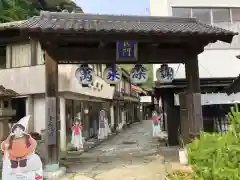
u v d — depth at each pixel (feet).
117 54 28.45
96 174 28.71
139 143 58.23
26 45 49.06
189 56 30.76
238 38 46.34
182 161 31.40
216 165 9.30
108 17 31.40
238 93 36.73
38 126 48.73
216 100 37.58
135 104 158.30
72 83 46.37
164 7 45.83
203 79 44.06
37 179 23.70
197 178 10.36
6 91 29.73
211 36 27.25
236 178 8.57
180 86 41.96
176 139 47.50
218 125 39.93
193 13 46.37
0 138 28.68
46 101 27.63
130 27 27.40
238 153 9.12
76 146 47.29
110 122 87.51
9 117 30.45
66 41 27.68
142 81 30.58
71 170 31.04
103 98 76.95
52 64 28.07
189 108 30.83
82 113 63.31
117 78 30.17
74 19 30.22
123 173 28.68
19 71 48.85
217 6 46.24
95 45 29.99
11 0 78.59
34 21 27.27
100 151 48.26
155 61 30.66
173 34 26.22
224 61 45.68
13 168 23.36
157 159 36.06
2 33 45.78
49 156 27.25
